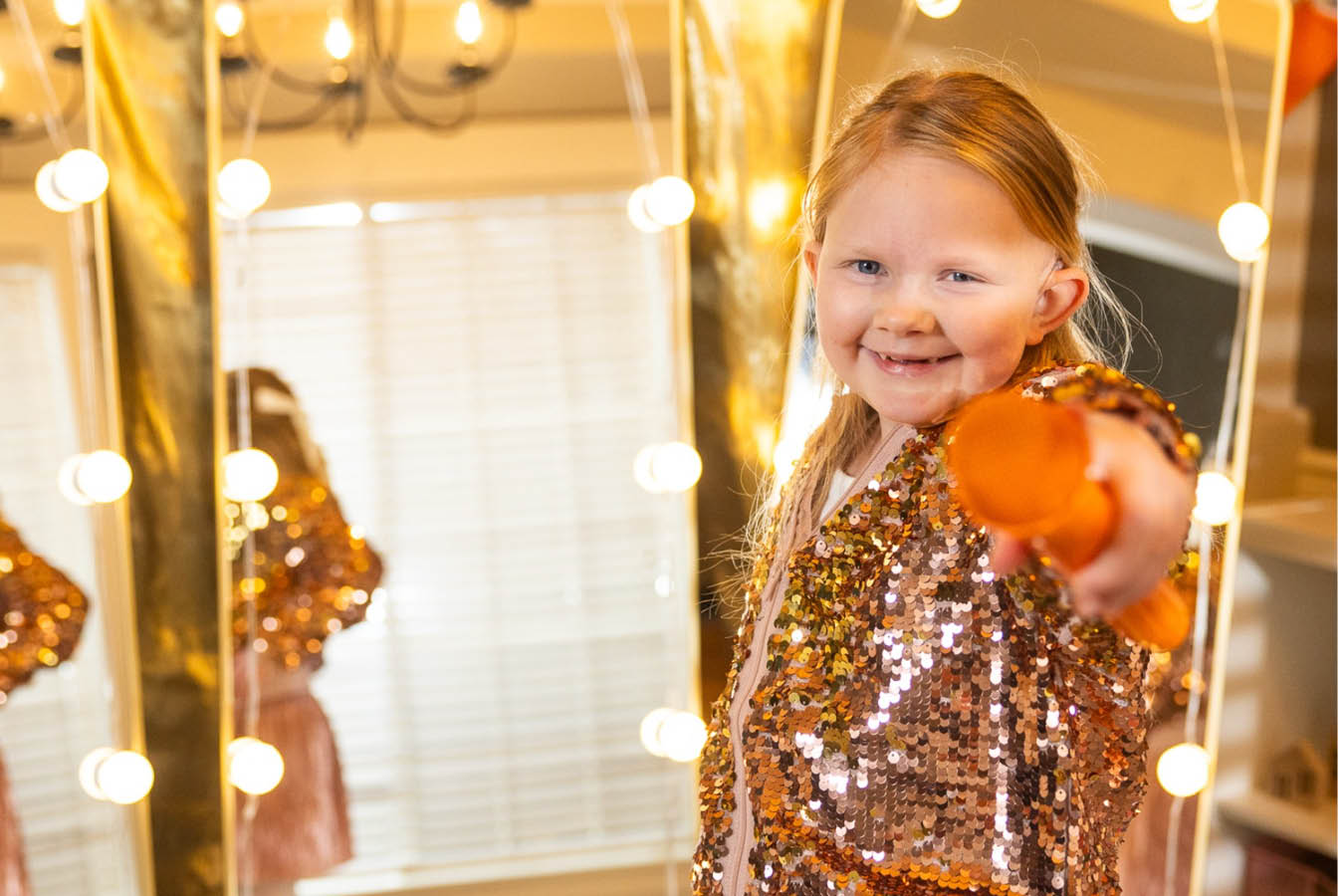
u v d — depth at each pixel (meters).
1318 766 1.24
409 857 1.25
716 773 0.51
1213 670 1.22
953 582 0.44
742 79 1.11
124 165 1.05
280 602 1.19
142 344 1.07
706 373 1.15
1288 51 1.15
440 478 1.22
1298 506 1.21
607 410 1.24
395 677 1.23
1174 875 1.24
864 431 0.55
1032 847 0.42
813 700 0.46
